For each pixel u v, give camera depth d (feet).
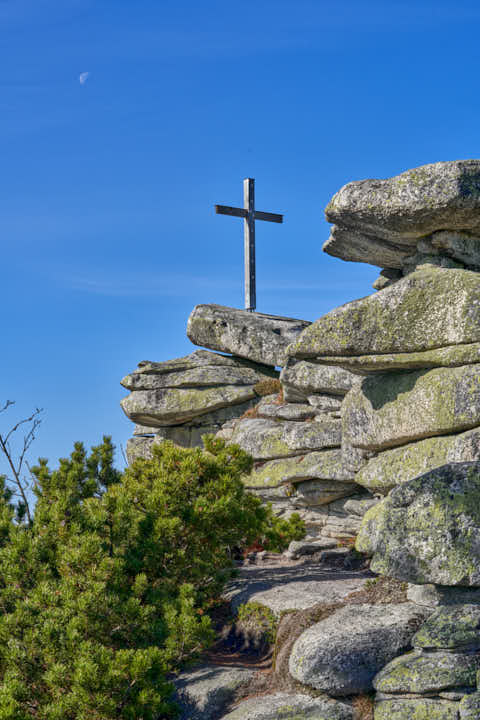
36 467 46.44
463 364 30.94
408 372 34.01
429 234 35.09
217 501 38.58
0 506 42.75
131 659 29.22
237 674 32.07
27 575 33.58
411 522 28.30
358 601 33.06
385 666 27.96
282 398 59.41
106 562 32.17
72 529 34.30
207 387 64.28
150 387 66.18
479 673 25.73
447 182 32.22
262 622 36.14
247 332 63.52
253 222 69.05
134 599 31.73
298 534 52.47
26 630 30.48
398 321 32.27
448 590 28.73
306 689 28.68
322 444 51.96
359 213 34.91
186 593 34.88
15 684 28.78
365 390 36.37
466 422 30.45
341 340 33.60
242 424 59.77
